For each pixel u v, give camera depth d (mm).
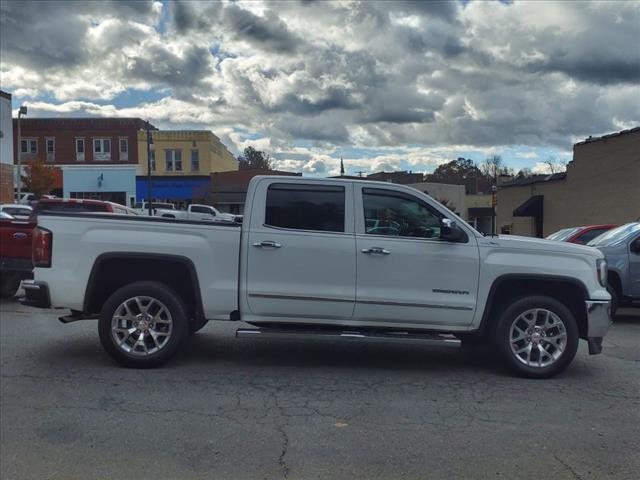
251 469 3693
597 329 5953
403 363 6461
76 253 5871
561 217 30750
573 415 4781
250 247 5863
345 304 5852
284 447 4039
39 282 5855
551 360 5871
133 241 5879
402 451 4000
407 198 6000
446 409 4895
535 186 33156
